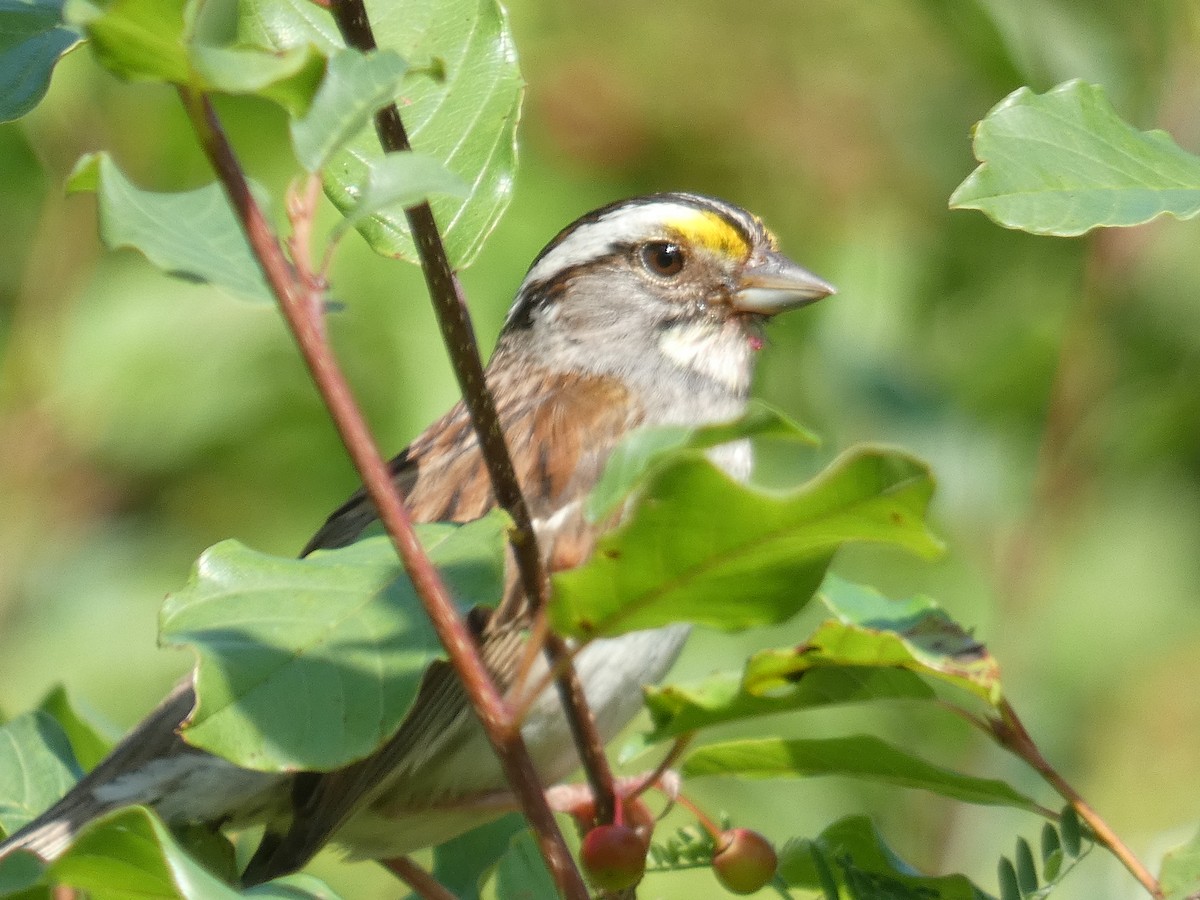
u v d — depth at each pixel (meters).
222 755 4.50
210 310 12.15
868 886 5.82
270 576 4.80
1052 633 11.77
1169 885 5.12
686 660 10.72
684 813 10.23
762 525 4.18
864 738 5.56
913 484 4.04
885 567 11.12
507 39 5.73
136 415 12.11
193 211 4.64
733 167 12.48
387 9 5.75
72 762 7.08
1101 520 11.94
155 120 11.95
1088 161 5.05
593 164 12.36
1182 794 11.53
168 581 12.20
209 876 4.56
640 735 5.55
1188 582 11.87
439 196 5.62
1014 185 4.99
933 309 12.18
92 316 12.15
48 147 12.09
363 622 4.70
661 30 12.56
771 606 4.38
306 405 12.17
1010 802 5.51
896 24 12.70
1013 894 5.36
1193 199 5.00
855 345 11.67
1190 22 10.30
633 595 4.32
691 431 4.05
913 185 12.50
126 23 3.91
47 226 12.23
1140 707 11.77
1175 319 11.38
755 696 5.42
